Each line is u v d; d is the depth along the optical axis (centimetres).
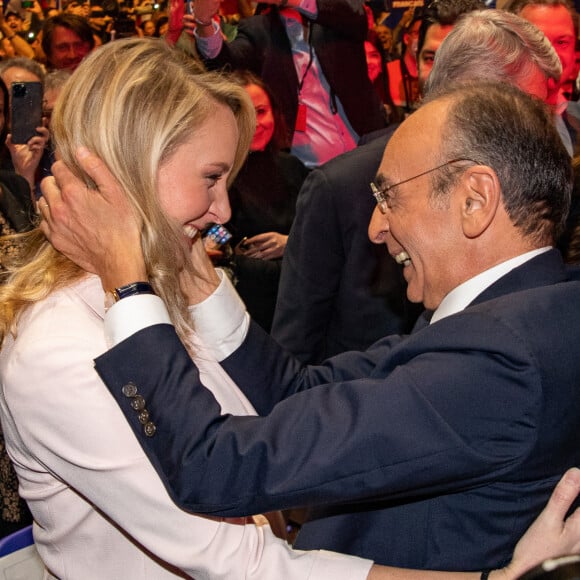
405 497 122
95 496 115
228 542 115
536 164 116
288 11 314
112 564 121
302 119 320
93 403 113
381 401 110
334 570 115
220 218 127
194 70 123
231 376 145
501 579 108
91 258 119
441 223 120
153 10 408
